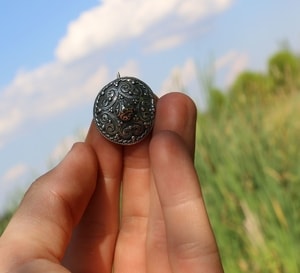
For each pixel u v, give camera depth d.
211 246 0.20
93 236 0.25
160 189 0.21
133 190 0.25
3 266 0.20
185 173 0.21
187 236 0.20
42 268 0.19
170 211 0.21
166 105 0.23
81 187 0.23
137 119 0.24
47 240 0.21
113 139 0.24
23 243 0.21
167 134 0.21
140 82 0.24
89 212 0.25
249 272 0.41
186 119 0.23
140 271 0.24
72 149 0.23
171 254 0.21
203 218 0.20
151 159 0.21
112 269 0.25
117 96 0.24
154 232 0.24
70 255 0.25
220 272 0.20
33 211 0.21
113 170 0.24
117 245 0.25
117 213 0.25
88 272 0.25
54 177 0.22
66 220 0.22
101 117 0.24
